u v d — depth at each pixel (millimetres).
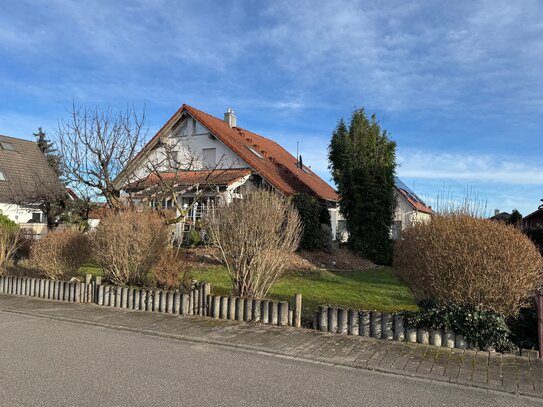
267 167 24000
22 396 4746
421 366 5863
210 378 5422
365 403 4742
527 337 6734
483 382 5332
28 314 9055
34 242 13023
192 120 24359
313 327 7801
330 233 21719
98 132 14281
